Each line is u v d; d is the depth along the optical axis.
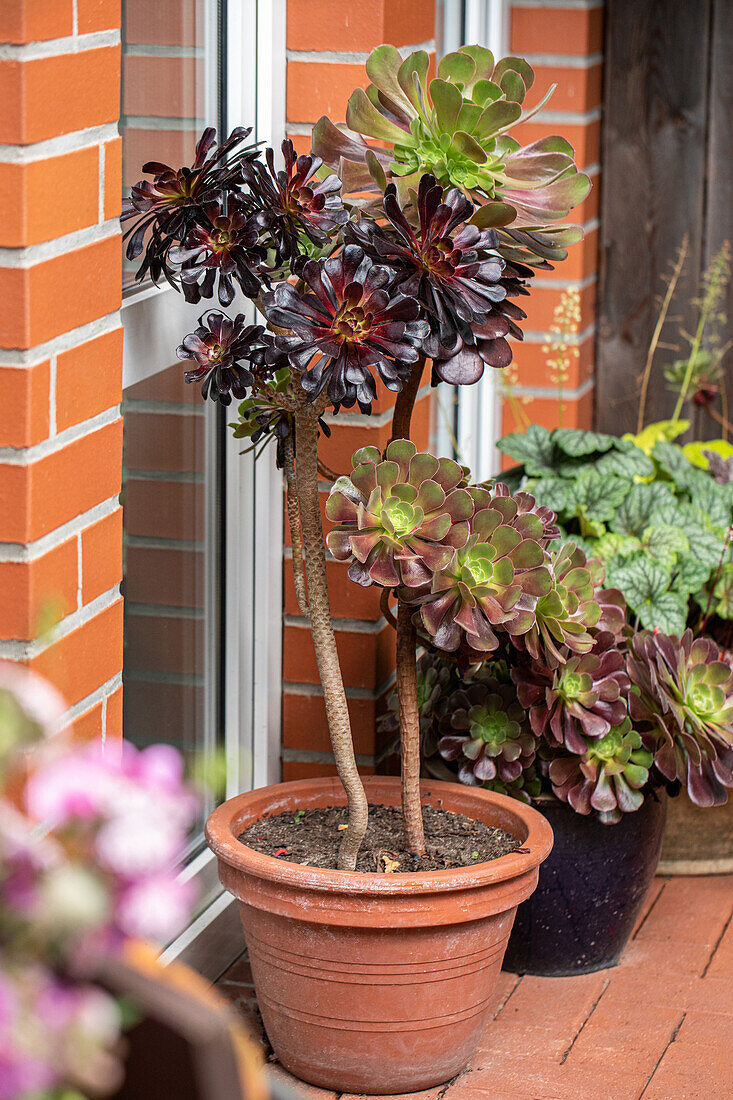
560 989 2.11
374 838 1.91
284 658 2.32
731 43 3.20
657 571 2.40
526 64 1.68
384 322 1.54
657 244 3.35
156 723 2.03
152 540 1.97
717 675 2.09
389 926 1.65
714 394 3.16
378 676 2.28
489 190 1.66
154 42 1.84
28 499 1.33
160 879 0.76
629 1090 1.83
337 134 1.73
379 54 1.64
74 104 1.36
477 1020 1.81
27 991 0.71
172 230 1.61
